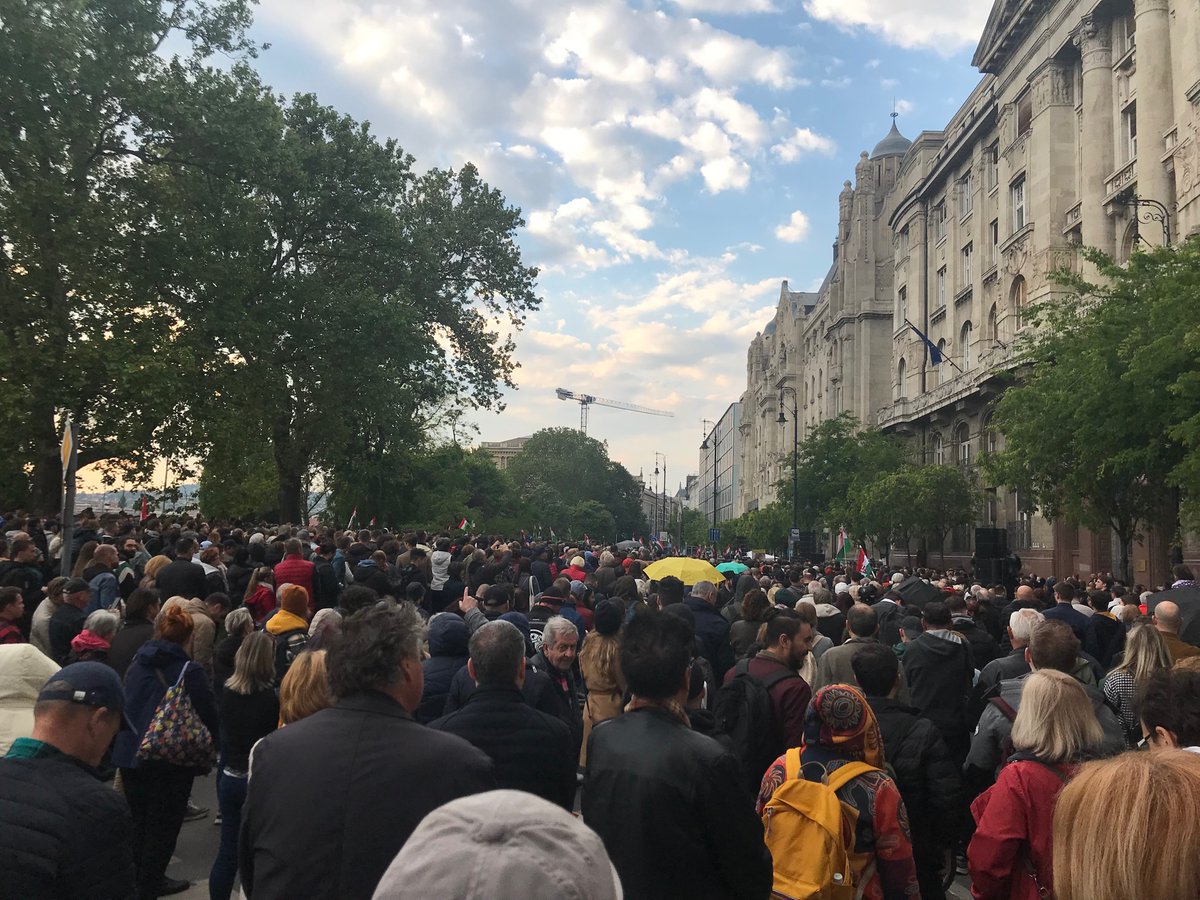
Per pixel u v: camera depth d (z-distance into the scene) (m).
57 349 25.73
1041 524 37.59
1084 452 20.86
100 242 26.06
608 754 3.67
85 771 3.33
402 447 38.72
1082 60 35.16
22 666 4.52
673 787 3.47
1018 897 3.86
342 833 2.90
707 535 131.00
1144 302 20.61
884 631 10.20
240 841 3.16
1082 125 35.31
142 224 28.22
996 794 3.94
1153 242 28.80
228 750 6.37
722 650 8.99
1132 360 18.30
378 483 46.62
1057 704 3.95
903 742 4.96
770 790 4.14
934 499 40.09
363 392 33.12
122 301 27.14
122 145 28.16
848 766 4.10
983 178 46.97
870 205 73.19
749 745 5.74
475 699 4.75
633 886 3.47
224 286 29.45
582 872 1.45
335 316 32.72
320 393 33.00
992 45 42.47
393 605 3.52
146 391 25.53
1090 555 33.44
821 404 87.00
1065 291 35.59
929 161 58.00
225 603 9.65
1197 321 16.98
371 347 33.41
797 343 102.75
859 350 72.12
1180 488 19.47
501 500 105.06
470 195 40.75
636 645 3.85
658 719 3.73
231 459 31.53
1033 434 22.58
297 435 35.47
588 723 7.47
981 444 45.00
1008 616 11.76
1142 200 27.05
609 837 3.57
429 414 48.31
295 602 8.34
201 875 7.33
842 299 76.00
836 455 53.06
